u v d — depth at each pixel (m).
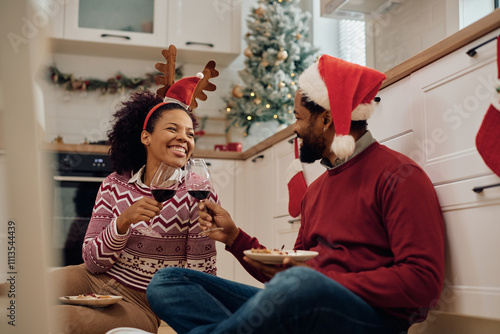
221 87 4.09
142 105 1.75
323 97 1.35
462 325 1.45
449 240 1.37
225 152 3.32
